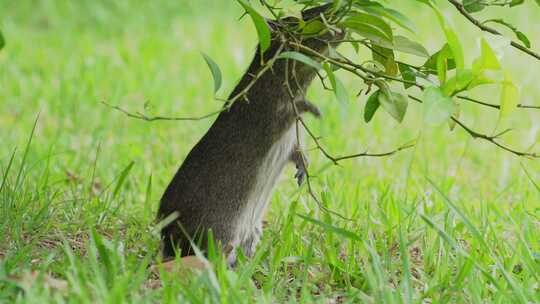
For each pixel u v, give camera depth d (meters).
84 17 28.55
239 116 9.29
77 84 20.12
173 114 18.00
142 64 22.28
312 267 8.81
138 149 15.14
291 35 7.82
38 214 9.69
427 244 9.38
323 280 8.53
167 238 9.33
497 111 19.28
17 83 19.83
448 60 8.23
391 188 12.84
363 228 9.78
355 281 8.47
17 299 6.92
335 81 7.31
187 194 9.21
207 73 21.80
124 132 16.78
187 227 9.23
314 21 7.68
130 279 7.79
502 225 10.39
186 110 18.53
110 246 8.44
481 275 8.43
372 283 7.63
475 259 8.30
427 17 27.44
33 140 15.72
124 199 11.71
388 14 7.36
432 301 7.68
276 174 9.69
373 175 14.11
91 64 22.00
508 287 8.19
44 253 8.55
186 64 22.56
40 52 23.33
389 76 7.84
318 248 9.30
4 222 9.23
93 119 17.56
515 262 8.81
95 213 10.22
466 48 24.33
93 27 27.80
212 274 7.26
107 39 26.14
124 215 10.90
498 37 7.35
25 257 8.31
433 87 7.03
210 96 19.66
